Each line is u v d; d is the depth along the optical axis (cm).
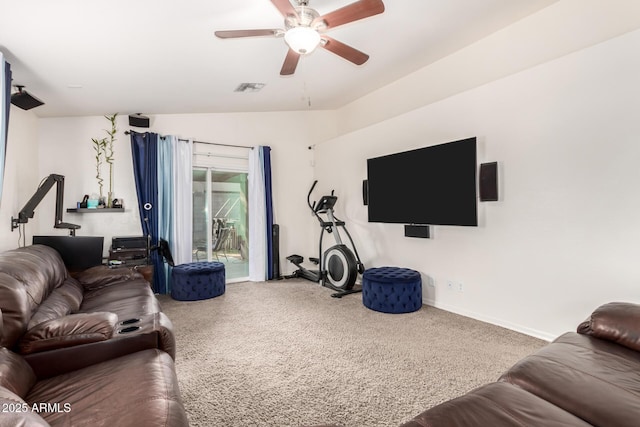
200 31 275
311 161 625
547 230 296
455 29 351
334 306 410
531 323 308
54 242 371
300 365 255
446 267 386
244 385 226
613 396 126
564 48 315
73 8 217
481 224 348
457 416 119
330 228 523
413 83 463
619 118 254
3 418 74
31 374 157
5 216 349
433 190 376
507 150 324
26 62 283
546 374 145
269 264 576
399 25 330
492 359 261
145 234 480
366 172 500
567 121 282
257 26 278
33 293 225
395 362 258
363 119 560
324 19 233
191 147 523
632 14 278
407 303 377
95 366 168
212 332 326
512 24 352
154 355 178
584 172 272
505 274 328
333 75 446
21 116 386
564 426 112
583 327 192
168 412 126
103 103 417
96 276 366
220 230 575
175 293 450
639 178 245
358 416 191
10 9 210
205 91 430
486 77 376
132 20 243
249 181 571
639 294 246
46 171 440
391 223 429
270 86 448
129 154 488
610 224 259
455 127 372
